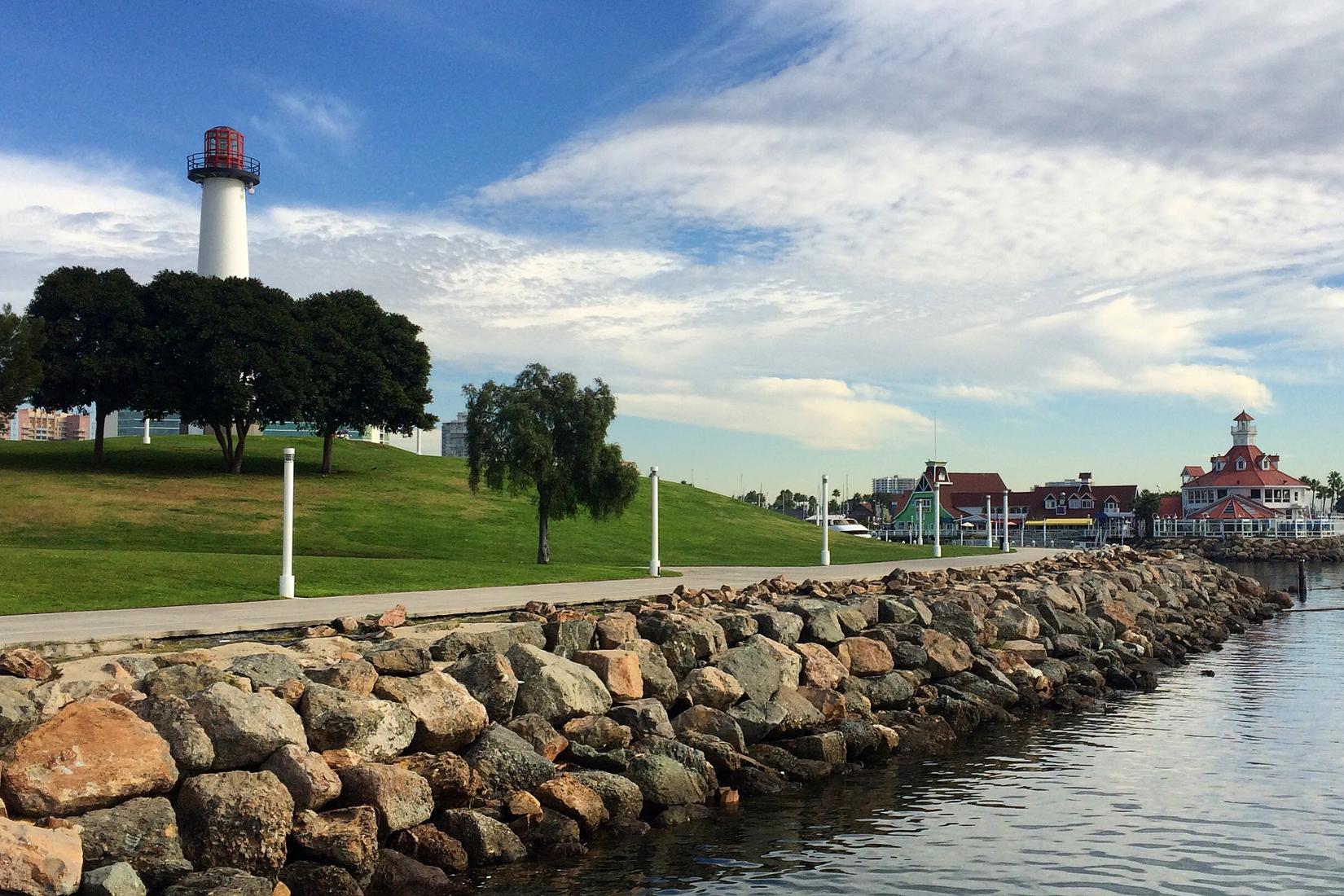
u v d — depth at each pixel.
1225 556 134.62
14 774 11.32
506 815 14.68
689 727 19.08
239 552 54.44
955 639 27.73
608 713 18.16
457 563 40.44
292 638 20.73
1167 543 144.88
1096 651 33.56
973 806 17.22
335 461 82.25
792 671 22.39
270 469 75.75
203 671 14.52
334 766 13.68
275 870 12.04
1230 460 162.50
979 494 172.25
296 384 70.88
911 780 18.94
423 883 12.77
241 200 94.69
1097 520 170.12
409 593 31.06
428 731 15.26
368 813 12.96
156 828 11.64
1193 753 21.14
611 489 49.88
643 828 15.45
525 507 71.88
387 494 70.94
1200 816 16.72
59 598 25.31
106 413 73.25
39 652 17.16
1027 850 14.94
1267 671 33.28
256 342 71.06
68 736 11.80
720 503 87.00
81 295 70.12
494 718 16.88
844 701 21.89
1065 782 18.78
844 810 16.84
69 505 59.97
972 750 21.41
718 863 14.21
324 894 12.03
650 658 20.72
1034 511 174.88
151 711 13.04
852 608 27.69
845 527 123.94
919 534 124.88
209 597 27.48
